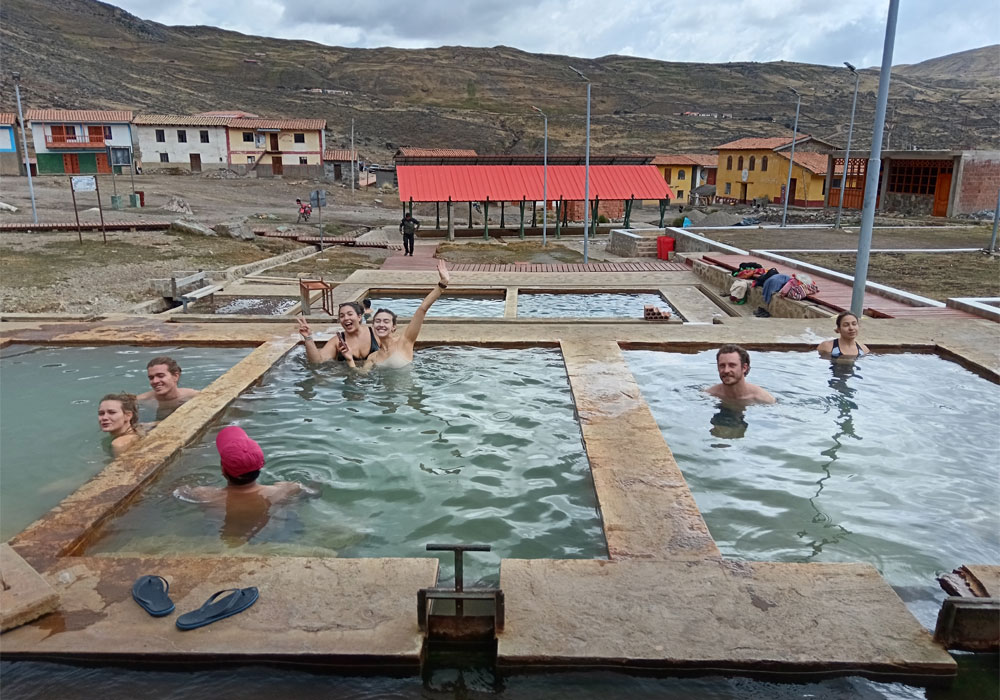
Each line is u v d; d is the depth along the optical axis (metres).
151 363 6.46
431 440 5.66
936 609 3.34
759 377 7.40
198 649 2.86
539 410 6.34
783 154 49.22
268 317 9.87
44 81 76.75
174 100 90.00
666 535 3.88
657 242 25.20
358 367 7.67
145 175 52.75
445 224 41.03
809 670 2.81
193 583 3.35
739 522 4.27
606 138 101.75
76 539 3.85
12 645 2.89
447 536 4.11
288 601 3.21
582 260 25.14
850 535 4.12
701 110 123.88
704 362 7.96
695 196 59.94
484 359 8.02
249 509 4.43
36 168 51.91
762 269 15.16
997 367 7.45
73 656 2.86
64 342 8.47
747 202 54.41
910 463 5.23
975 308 10.68
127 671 2.84
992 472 5.08
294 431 5.85
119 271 16.95
